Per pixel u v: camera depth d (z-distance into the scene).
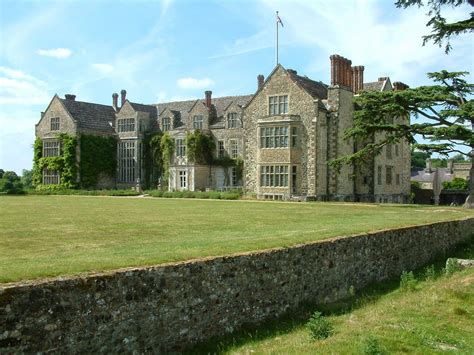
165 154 55.75
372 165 41.75
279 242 11.65
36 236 15.16
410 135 31.09
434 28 17.39
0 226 18.09
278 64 40.41
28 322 6.75
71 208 28.12
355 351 7.40
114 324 7.71
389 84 46.00
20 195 49.72
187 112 57.97
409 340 7.96
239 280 9.80
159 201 36.38
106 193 49.66
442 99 29.28
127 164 59.12
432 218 20.19
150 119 60.06
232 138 52.66
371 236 14.12
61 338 7.08
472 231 21.08
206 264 9.19
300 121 39.06
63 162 56.97
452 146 30.66
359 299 12.32
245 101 53.22
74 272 7.73
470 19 17.12
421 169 77.19
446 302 10.21
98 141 58.47
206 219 20.91
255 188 41.44
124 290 7.87
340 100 39.12
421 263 16.70
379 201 42.81
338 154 39.03
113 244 13.27
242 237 13.05
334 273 12.45
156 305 8.30
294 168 39.22
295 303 11.12
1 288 6.55
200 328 8.98
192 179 52.59
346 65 40.28
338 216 22.27
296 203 33.41
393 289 13.59
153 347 8.22
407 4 13.72
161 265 8.49
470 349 7.67
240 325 9.75
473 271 13.21
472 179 30.08
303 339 8.62
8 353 6.53
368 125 30.97
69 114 57.16
